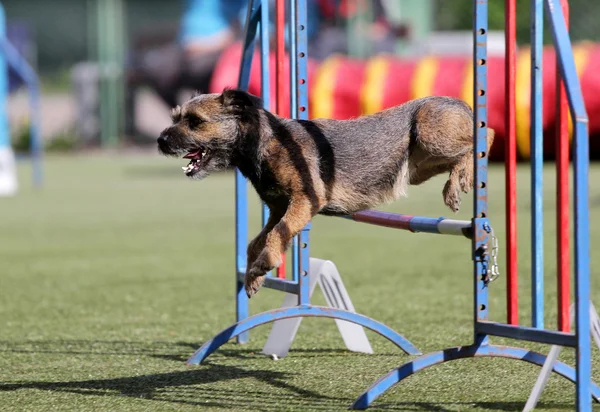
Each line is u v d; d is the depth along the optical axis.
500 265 10.68
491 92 23.30
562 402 4.91
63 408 5.06
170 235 14.33
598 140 23.78
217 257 11.98
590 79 23.20
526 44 36.00
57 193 22.12
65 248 13.02
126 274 10.68
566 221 4.52
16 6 51.31
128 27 46.41
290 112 6.20
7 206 19.33
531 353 4.93
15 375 5.96
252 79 23.58
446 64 24.88
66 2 51.12
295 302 6.53
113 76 39.44
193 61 33.41
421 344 6.70
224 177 27.28
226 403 5.09
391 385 4.84
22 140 37.97
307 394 5.27
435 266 10.82
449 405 4.89
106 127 39.69
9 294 9.49
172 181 25.48
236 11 35.09
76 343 7.06
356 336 6.52
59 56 51.81
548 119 22.77
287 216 5.25
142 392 5.41
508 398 5.02
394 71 25.16
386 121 5.64
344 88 25.16
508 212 4.91
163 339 7.20
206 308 8.59
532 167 4.77
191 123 5.51
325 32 35.16
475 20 4.65
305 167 5.28
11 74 30.03
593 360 6.00
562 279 4.52
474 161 4.75
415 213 15.86
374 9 37.00
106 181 25.48
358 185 5.45
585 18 36.81
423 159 5.88
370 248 12.58
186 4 36.09
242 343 6.99
